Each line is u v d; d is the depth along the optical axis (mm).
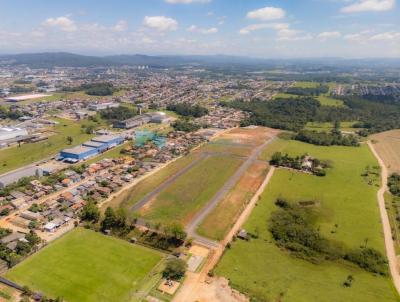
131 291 100875
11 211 148500
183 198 163375
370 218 150125
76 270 109625
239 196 167625
